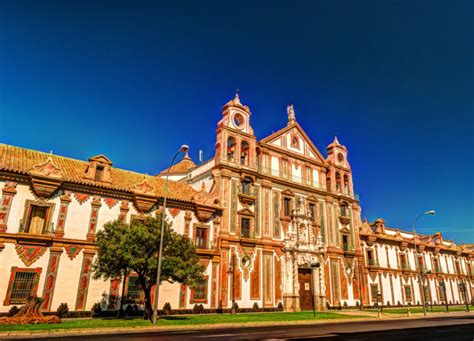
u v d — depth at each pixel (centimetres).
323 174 4834
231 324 2253
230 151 4012
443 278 6500
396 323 2525
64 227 2716
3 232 2464
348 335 1627
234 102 4138
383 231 5722
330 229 4562
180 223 3319
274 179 4153
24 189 2633
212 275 3341
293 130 4678
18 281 2456
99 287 2753
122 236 2336
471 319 3077
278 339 1448
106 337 1508
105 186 2973
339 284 4400
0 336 1515
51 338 1469
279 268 3850
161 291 3033
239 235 3641
